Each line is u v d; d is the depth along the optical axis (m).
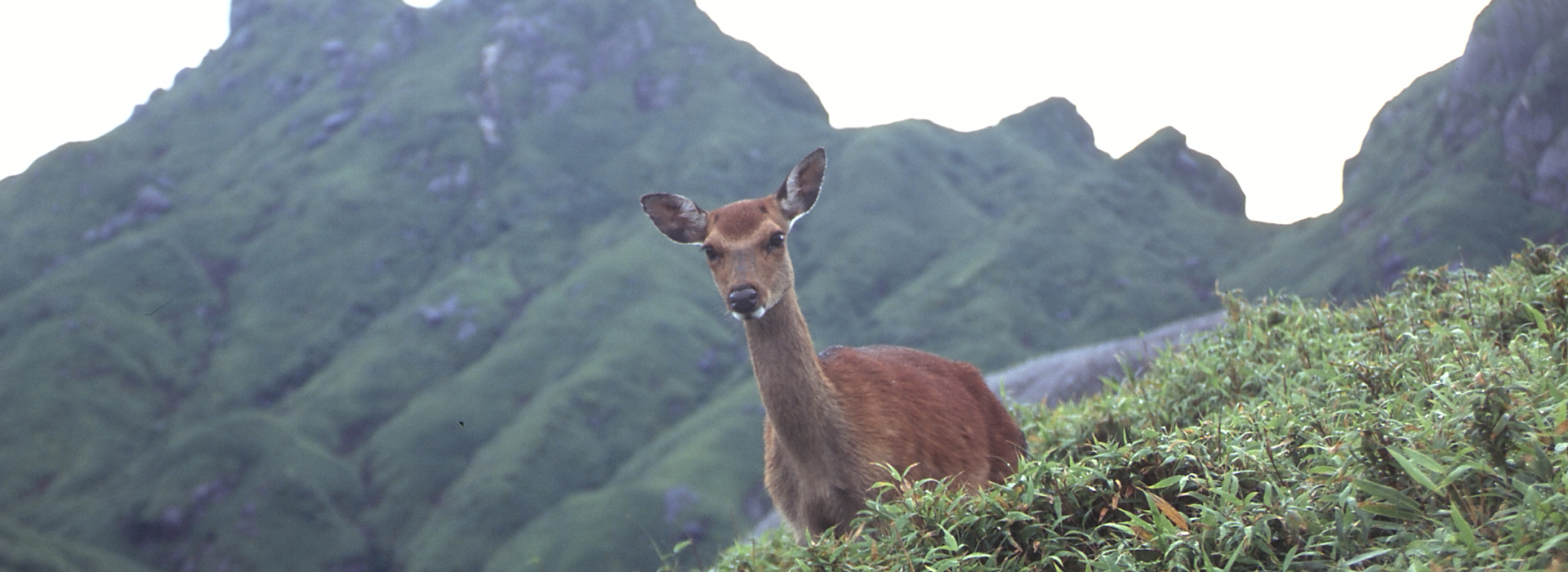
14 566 90.19
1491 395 3.81
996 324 138.38
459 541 102.25
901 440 5.97
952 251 162.50
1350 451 4.06
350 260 159.62
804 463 6.03
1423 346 5.57
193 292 152.50
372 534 107.62
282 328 146.88
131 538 104.75
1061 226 164.75
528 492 108.19
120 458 118.38
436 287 152.88
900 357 6.83
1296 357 6.53
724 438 110.94
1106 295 147.62
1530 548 3.16
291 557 101.50
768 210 6.44
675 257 158.25
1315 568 3.61
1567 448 3.54
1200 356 7.32
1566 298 5.79
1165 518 4.10
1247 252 157.50
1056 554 4.42
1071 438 7.07
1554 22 46.22
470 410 124.75
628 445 118.12
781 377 5.94
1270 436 4.70
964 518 4.65
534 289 154.75
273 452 115.19
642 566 93.00
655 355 133.00
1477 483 3.67
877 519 5.20
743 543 6.92
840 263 158.62
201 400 131.00
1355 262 75.69
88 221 169.38
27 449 117.44
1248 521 3.84
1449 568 3.28
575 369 132.50
